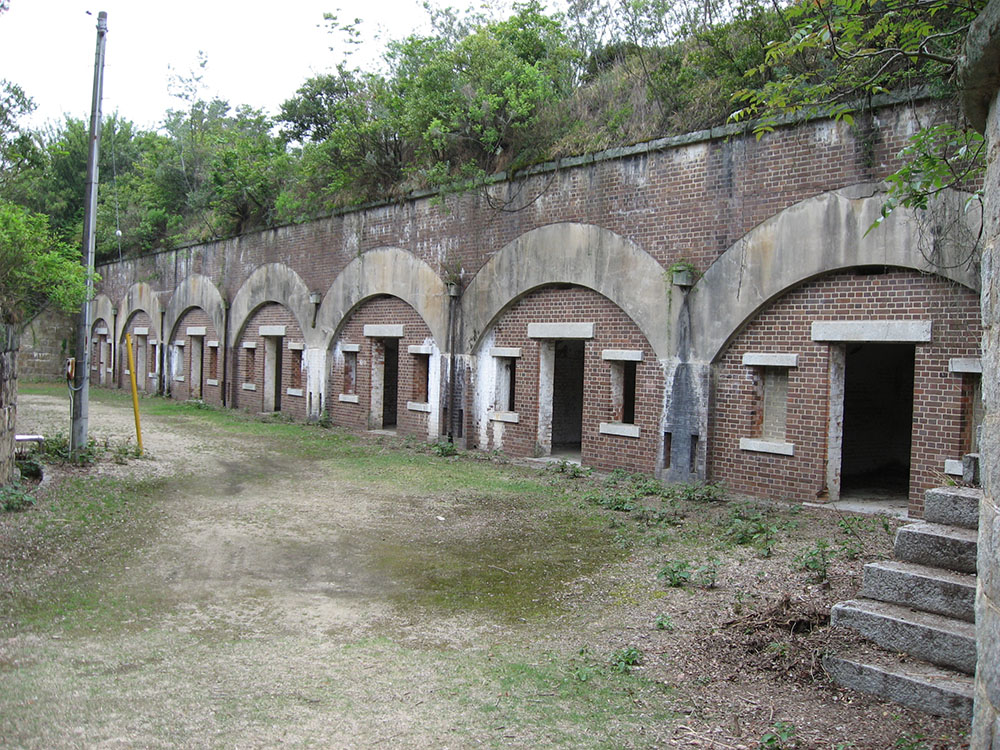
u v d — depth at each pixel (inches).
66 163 1396.4
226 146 1005.2
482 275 577.6
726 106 423.8
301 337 803.4
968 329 336.5
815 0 225.5
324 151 714.8
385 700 175.9
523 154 540.1
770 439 417.4
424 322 642.8
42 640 209.0
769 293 402.0
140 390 1184.2
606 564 296.0
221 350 946.7
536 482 470.6
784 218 395.2
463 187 580.4
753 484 416.8
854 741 154.4
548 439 550.3
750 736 158.1
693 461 438.0
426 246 633.0
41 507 362.0
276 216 840.9
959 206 331.0
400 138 663.8
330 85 938.1
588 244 495.8
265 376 872.9
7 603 237.1
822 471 389.1
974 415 343.0
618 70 534.0
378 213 689.0
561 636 219.5
